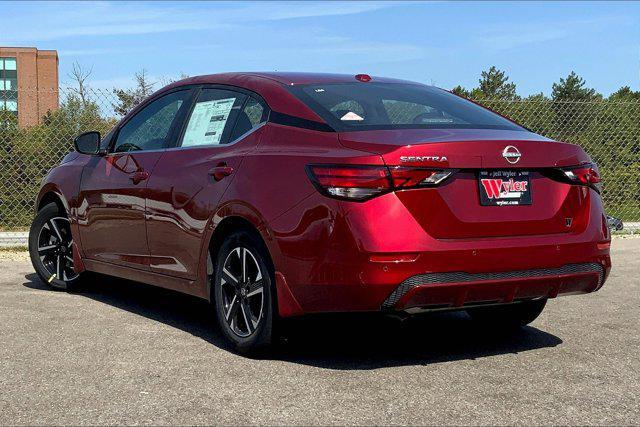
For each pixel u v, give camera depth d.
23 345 4.52
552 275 4.07
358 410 3.38
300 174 3.97
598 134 11.60
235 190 4.30
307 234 3.87
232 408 3.40
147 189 5.10
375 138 3.92
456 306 3.92
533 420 3.29
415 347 4.60
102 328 5.01
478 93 32.47
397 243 3.69
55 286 6.42
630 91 24.89
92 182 5.79
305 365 4.14
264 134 4.39
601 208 4.36
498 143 3.94
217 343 4.64
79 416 3.29
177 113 5.26
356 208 3.73
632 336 4.93
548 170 4.14
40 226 6.46
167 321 5.27
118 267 5.54
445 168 3.82
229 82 4.95
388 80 5.06
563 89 38.69
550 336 4.93
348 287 3.74
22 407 3.41
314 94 4.48
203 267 4.62
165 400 3.51
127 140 5.66
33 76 58.47
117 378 3.86
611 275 7.55
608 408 3.46
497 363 4.22
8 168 10.27
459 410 3.40
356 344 4.67
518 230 3.99
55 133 10.23
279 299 4.02
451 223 3.82
